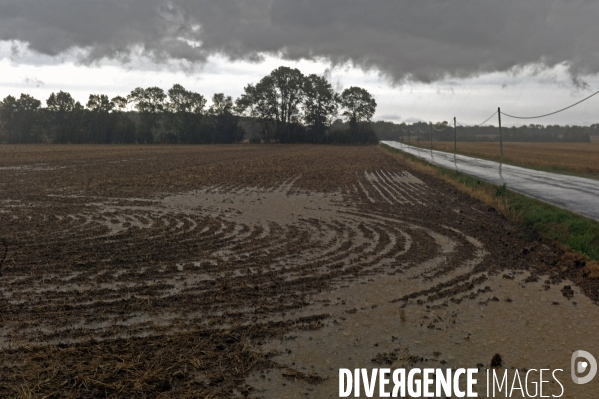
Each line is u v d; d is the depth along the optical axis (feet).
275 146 322.75
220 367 20.29
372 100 437.17
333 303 27.81
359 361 21.04
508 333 24.23
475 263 37.17
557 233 45.91
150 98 369.71
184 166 127.85
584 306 28.30
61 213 55.36
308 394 18.40
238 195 73.05
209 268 34.14
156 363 20.51
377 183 96.89
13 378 19.11
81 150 217.56
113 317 25.32
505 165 151.53
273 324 24.71
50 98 352.49
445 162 167.02
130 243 41.11
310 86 392.47
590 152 273.33
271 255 37.99
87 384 18.72
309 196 74.28
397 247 41.60
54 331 23.53
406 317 26.00
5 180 89.86
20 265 34.14
